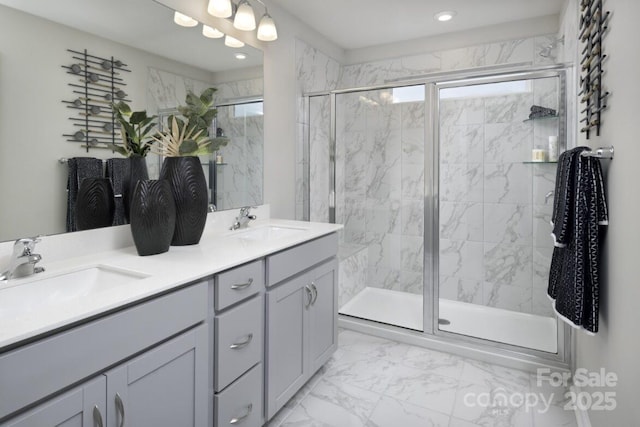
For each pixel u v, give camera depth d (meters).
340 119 2.99
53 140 1.37
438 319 2.56
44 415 0.81
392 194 2.87
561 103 2.27
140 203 1.44
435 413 1.79
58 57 1.38
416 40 3.23
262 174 2.52
